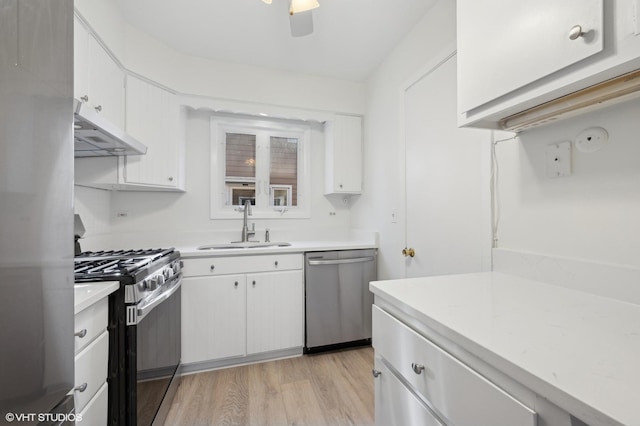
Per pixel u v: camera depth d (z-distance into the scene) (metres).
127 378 1.12
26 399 0.54
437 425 0.68
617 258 0.82
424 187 1.81
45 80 0.59
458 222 1.50
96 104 1.53
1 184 0.48
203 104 2.34
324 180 2.96
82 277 1.10
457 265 1.51
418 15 1.82
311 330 2.22
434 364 0.68
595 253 0.87
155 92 2.07
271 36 2.05
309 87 2.61
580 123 0.90
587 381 0.42
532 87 0.76
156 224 2.41
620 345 0.54
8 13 0.49
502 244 1.21
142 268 1.28
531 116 0.90
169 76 2.15
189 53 2.25
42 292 0.58
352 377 1.89
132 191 2.33
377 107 2.48
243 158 2.75
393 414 0.87
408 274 1.97
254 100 2.44
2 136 0.48
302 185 2.92
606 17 0.58
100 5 1.52
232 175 2.72
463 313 0.72
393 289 0.94
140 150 1.69
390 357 0.87
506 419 0.50
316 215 2.94
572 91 0.71
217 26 1.93
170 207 2.46
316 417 1.50
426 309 0.75
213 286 2.01
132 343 1.13
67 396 0.67
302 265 2.22
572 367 0.46
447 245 1.59
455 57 1.55
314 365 2.06
